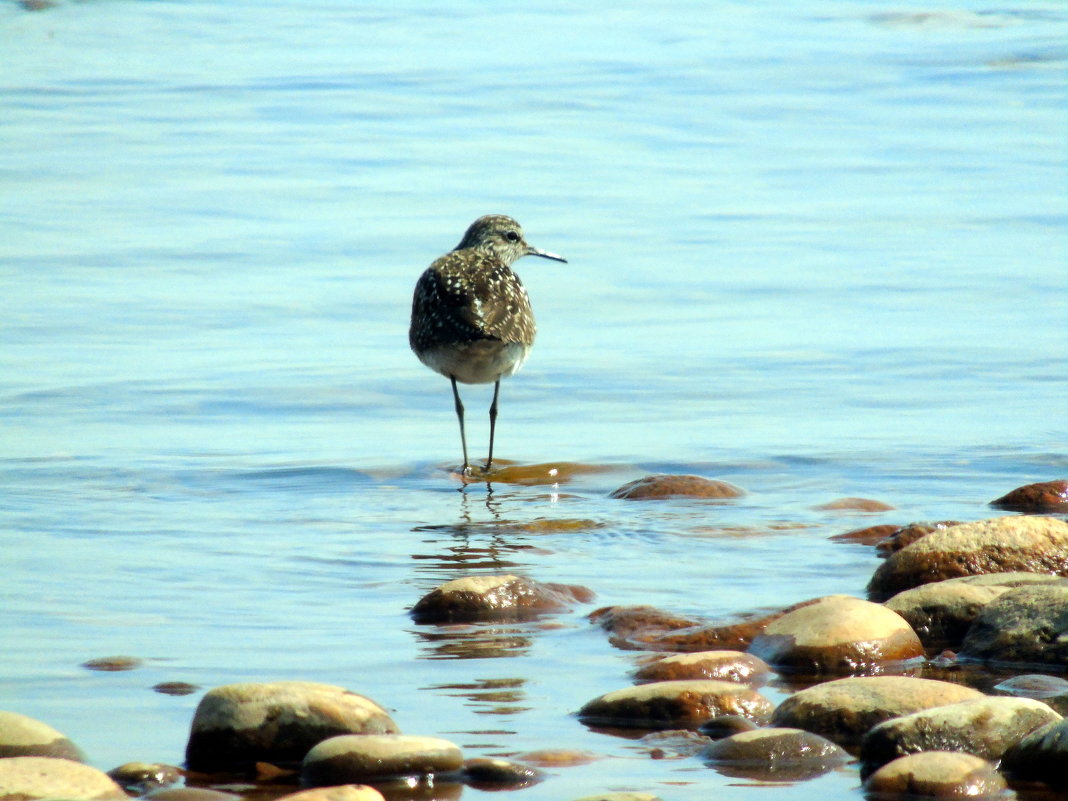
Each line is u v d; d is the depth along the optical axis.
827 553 11.09
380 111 34.91
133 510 12.43
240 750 7.13
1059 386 16.75
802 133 32.62
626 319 20.34
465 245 17.92
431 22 46.62
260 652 8.72
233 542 11.42
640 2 49.94
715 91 36.69
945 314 20.03
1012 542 10.02
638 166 29.95
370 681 8.23
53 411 16.00
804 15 46.78
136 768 6.88
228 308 20.75
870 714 7.46
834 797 6.70
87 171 29.31
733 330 19.59
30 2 47.31
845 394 16.66
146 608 9.60
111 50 42.25
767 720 7.68
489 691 8.09
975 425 15.30
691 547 11.33
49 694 7.96
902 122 33.47
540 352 18.81
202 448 14.75
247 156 30.70
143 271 22.61
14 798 6.23
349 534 11.75
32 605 9.62
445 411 16.67
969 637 8.92
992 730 7.09
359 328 20.02
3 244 24.03
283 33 44.91
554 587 9.96
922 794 6.62
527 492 13.45
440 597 9.55
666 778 6.90
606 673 8.40
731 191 27.83
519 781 6.85
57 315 20.16
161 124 33.66
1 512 12.26
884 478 13.52
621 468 14.25
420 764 6.88
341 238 24.73
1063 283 21.47
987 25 44.09
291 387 17.25
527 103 35.66
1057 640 8.61
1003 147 30.91
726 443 14.91
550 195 27.56
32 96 36.50
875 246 23.88
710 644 8.88
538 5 49.59
